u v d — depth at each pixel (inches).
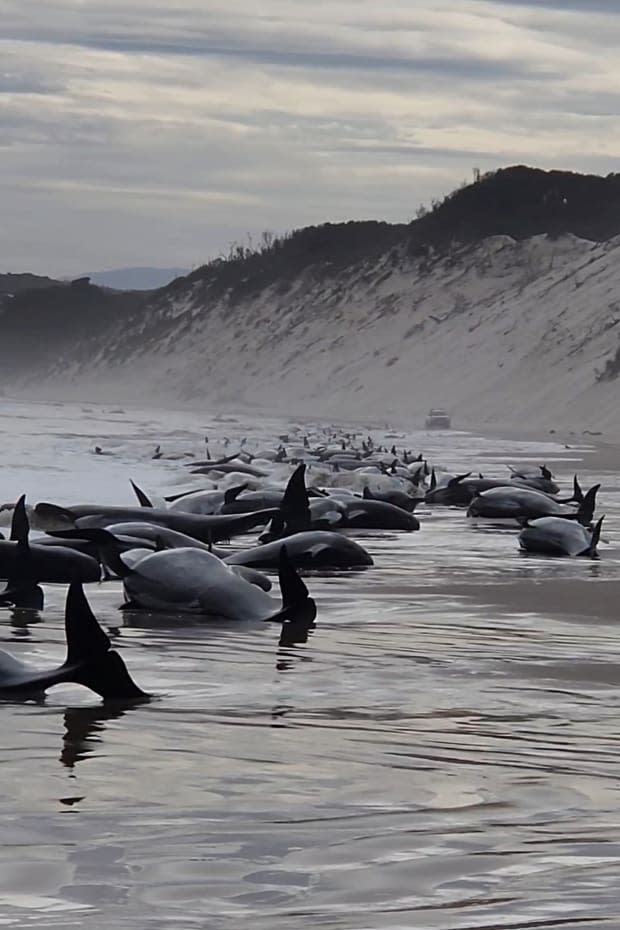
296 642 1026.7
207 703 790.5
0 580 1318.9
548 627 1130.7
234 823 534.3
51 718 738.2
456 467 4047.7
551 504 2327.8
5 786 590.9
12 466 3144.7
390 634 1079.6
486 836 519.5
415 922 417.4
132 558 1211.9
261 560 1498.5
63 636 1030.4
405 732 717.9
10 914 425.7
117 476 2869.1
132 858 485.7
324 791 589.9
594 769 641.0
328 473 2719.0
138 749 666.2
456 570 1547.7
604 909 428.8
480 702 807.1
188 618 1130.0
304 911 430.3
